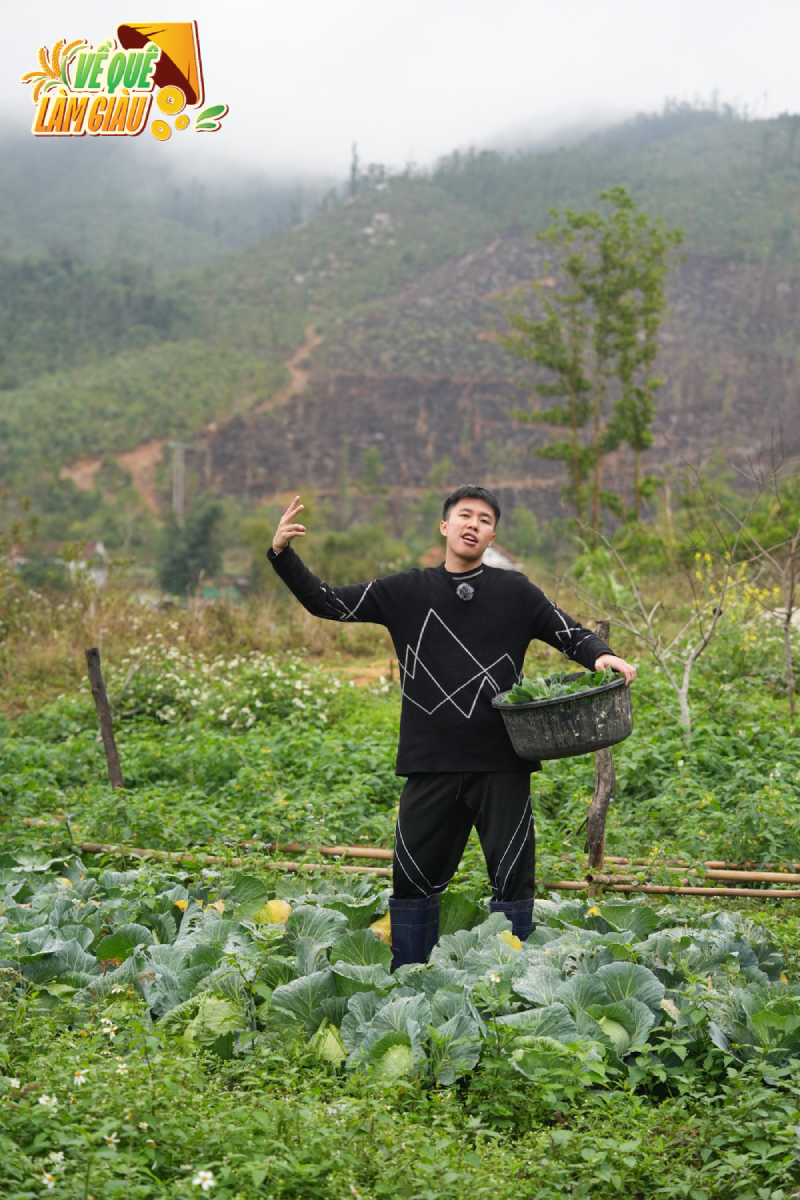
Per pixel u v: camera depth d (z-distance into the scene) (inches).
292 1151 104.5
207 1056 129.0
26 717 400.2
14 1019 134.4
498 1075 125.4
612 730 146.6
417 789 155.1
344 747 308.3
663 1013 136.4
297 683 385.4
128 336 6210.6
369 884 190.4
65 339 6107.3
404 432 5255.9
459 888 188.4
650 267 1018.7
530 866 157.2
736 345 6348.4
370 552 1701.5
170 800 251.0
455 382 5639.8
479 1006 134.8
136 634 532.7
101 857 212.1
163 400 5088.6
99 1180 95.3
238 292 7677.2
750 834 205.5
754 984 140.9
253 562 1569.9
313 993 139.6
